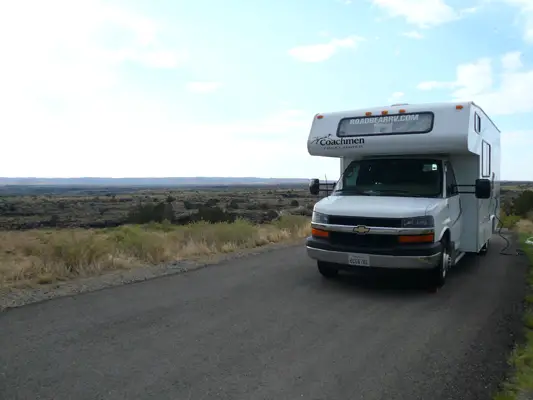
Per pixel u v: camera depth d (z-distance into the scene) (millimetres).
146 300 7172
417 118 8266
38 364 4664
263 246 13742
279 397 4051
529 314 6531
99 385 4223
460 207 9312
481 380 4438
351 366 4727
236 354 5000
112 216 47938
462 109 8039
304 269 9844
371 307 6957
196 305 6910
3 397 3959
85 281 8547
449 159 9250
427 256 7219
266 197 88062
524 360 4875
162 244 11375
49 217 47719
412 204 7562
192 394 4082
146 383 4277
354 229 7508
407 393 4160
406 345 5340
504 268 10273
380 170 8719
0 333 5559
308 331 5797
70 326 5848
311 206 46688
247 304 7016
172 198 80875
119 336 5508
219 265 10328
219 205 56562
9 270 8938
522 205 28094
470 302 7277
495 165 12266
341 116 9000
